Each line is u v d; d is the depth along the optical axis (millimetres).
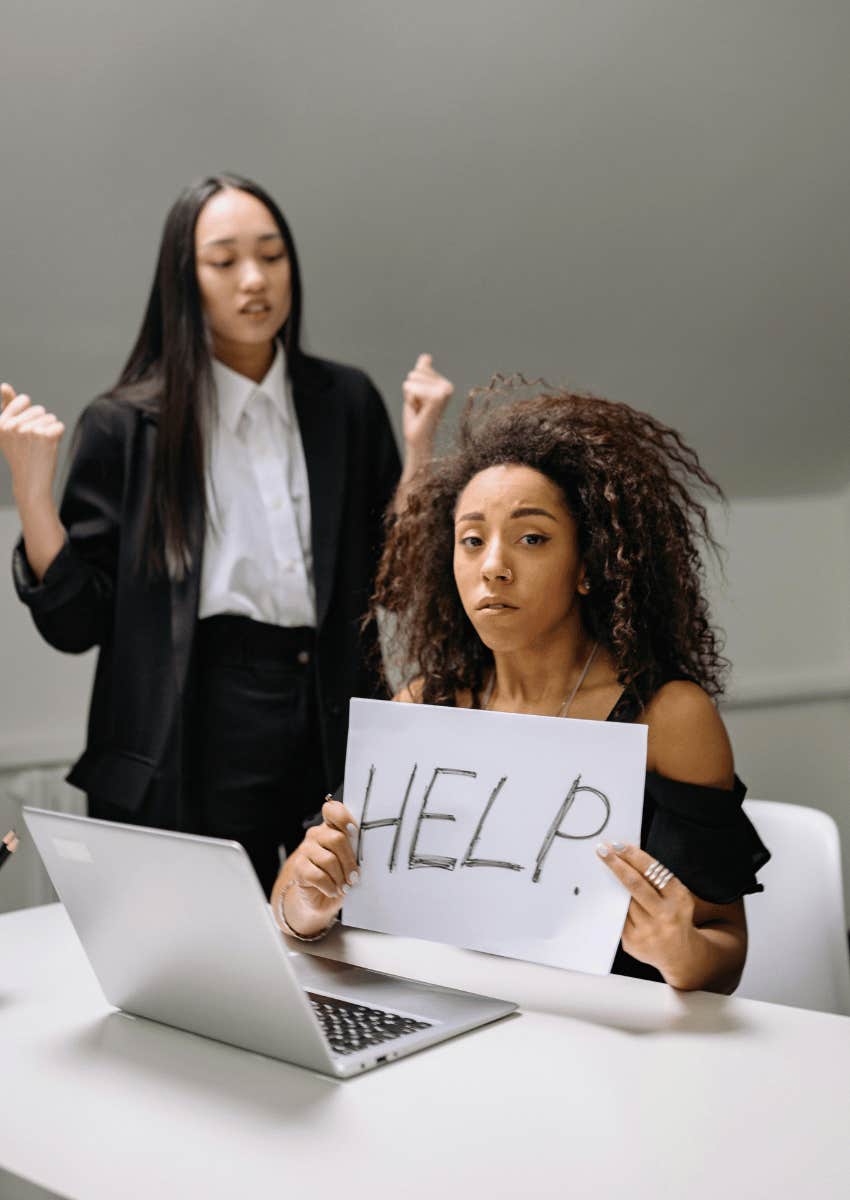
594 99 2494
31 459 1889
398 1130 817
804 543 3707
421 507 1328
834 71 2551
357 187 2564
